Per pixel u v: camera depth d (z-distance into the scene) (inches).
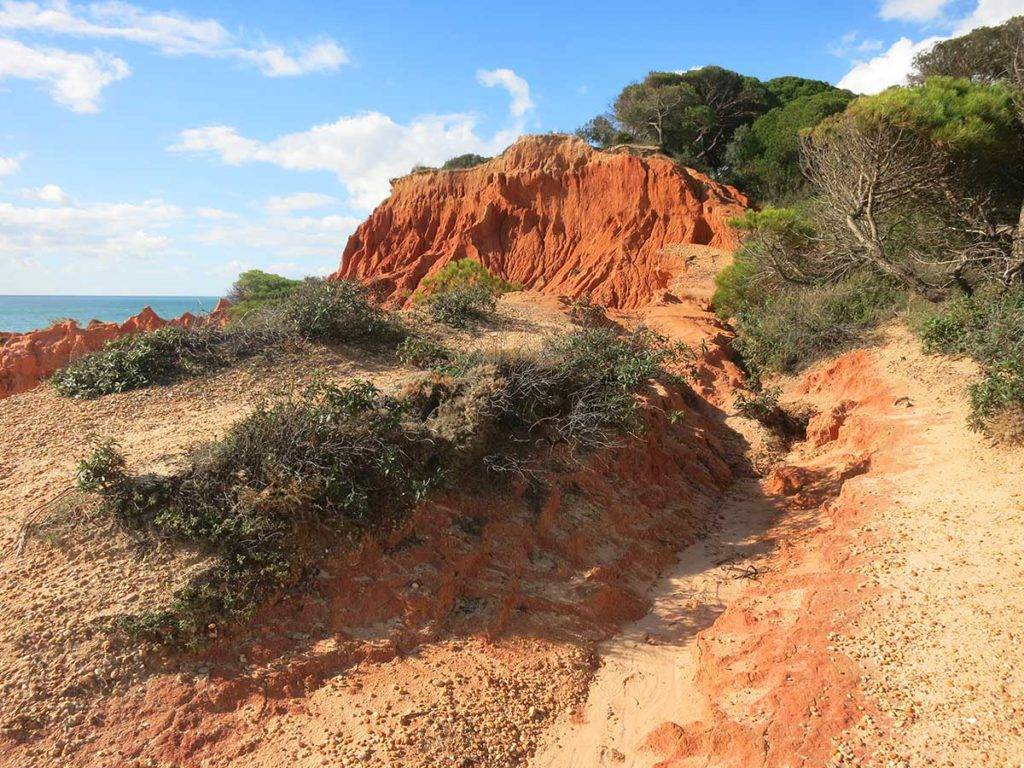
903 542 337.7
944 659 249.6
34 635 253.6
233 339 544.7
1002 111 762.2
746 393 661.3
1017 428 410.0
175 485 311.4
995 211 834.8
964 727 218.8
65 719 234.4
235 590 280.1
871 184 753.0
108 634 256.8
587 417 422.3
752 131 1884.8
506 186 1894.7
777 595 331.6
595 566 359.3
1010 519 335.3
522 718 270.7
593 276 1595.7
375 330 588.7
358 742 246.2
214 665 262.7
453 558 328.8
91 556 289.6
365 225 2188.7
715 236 1546.5
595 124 2132.1
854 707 237.0
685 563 400.5
